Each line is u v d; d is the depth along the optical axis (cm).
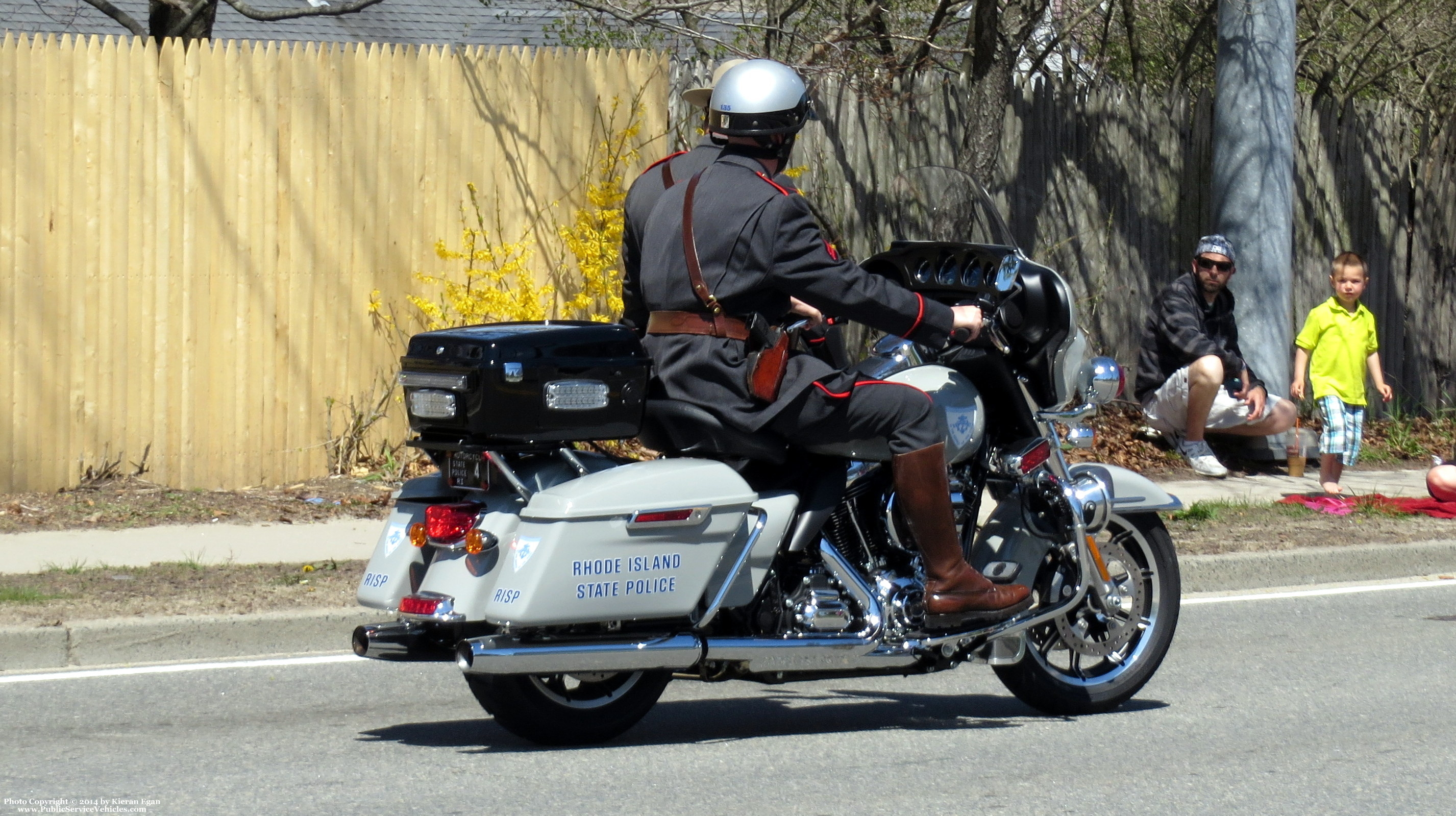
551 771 1599
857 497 1675
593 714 1688
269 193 3109
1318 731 1802
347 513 2964
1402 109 4500
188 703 1914
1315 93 5422
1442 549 2942
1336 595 2695
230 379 3106
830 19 4322
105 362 3017
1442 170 4512
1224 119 3869
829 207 3675
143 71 3005
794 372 1573
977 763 1650
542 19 7175
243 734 1761
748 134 1606
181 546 2662
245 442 3125
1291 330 4203
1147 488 1841
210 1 3684
